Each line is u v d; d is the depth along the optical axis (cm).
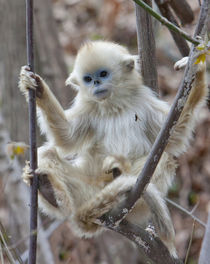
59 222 1308
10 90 1719
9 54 1730
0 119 1441
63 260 1590
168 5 1155
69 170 1029
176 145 995
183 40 1160
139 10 1034
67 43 2361
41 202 988
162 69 2088
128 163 974
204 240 875
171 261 930
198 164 1950
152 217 948
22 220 1472
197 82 938
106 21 2403
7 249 826
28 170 910
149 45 1051
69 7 2577
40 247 1251
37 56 1761
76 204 1016
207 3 744
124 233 912
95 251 1752
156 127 1072
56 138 1065
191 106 959
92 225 977
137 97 1086
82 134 1104
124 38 2295
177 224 1786
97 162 1084
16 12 1741
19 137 1695
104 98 1065
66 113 1113
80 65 1087
